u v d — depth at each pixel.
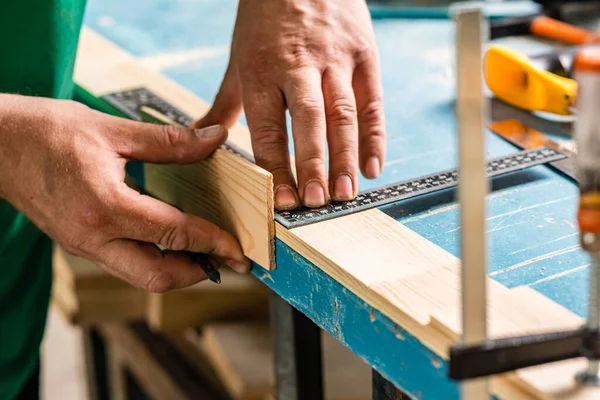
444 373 0.65
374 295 0.72
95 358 2.20
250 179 0.86
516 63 1.14
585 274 0.76
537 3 1.46
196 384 1.84
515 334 0.61
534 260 0.79
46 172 0.92
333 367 1.62
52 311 2.81
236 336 1.69
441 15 1.64
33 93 1.17
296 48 0.97
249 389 1.58
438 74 1.35
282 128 0.94
